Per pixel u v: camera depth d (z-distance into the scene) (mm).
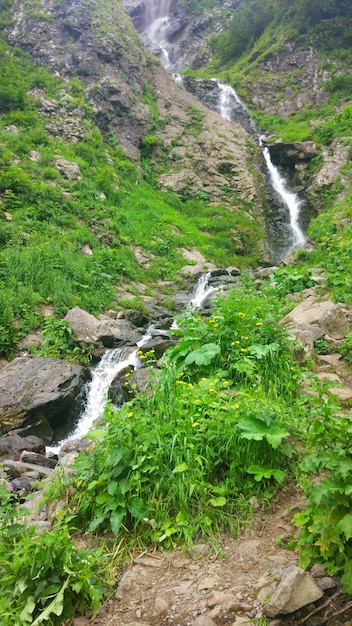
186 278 16719
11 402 8117
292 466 3838
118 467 3766
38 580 2992
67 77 24844
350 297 7738
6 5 28719
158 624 2764
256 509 3582
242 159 25016
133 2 52562
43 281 12172
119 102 24344
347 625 2447
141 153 24500
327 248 14602
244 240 20656
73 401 8641
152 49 47938
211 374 5324
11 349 9930
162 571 3215
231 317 6012
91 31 26422
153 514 3605
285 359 5457
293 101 32375
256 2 41781
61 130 21031
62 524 3771
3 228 13500
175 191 22734
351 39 33531
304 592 2578
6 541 3420
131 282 15172
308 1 36188
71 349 10219
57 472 4766
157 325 12531
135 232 17906
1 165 16641
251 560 3125
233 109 32938
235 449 3879
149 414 4398
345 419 3094
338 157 23328
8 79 22031
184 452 3838
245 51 40031
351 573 2576
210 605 2783
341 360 6117
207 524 3455
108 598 3074
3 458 6922
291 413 4453
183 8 48062
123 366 9852
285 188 25328
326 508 2754
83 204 17047
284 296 9430
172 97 28828
